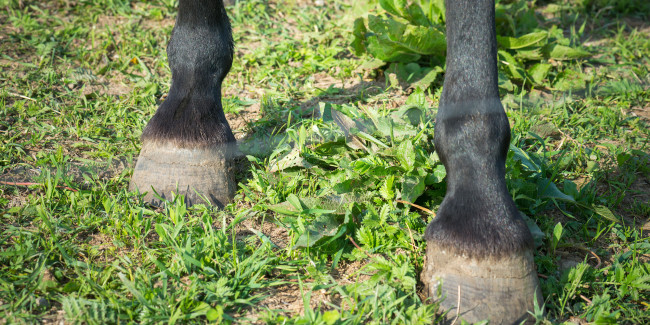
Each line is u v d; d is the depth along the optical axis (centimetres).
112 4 487
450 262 207
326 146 296
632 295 227
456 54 210
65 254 235
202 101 271
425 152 284
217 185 273
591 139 347
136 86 386
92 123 341
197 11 265
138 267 232
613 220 262
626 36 496
